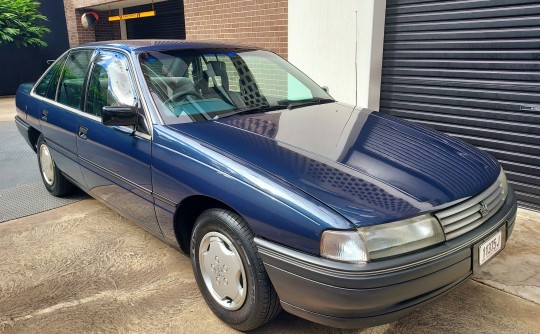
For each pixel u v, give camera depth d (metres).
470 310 2.76
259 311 2.36
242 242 2.35
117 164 3.23
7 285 3.14
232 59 3.59
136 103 3.06
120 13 12.97
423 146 2.78
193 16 7.86
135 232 3.93
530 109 4.16
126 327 2.67
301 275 2.09
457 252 2.16
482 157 2.83
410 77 5.01
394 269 1.98
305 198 2.12
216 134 2.70
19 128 4.99
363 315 2.03
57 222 4.15
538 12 3.93
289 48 6.01
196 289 3.05
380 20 5.03
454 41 4.55
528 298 2.87
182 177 2.64
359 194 2.14
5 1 13.03
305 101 3.57
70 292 3.04
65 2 13.22
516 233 3.77
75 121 3.74
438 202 2.17
